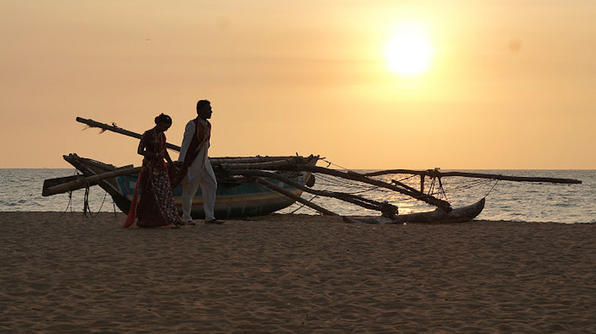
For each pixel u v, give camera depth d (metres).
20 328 5.12
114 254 8.99
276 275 7.59
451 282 7.23
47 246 9.77
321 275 7.62
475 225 14.65
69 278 7.27
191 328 5.21
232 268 8.01
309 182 21.73
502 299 6.35
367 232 12.00
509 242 10.59
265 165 17.78
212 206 13.16
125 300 6.23
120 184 15.28
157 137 12.19
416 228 12.95
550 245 10.21
